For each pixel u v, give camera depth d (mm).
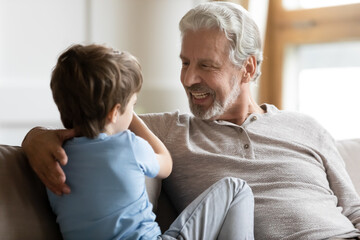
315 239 1497
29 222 1266
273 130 1773
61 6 3592
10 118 3408
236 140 1705
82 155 1253
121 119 1343
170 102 4137
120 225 1235
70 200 1242
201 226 1382
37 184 1351
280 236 1519
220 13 1696
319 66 3689
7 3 3379
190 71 1688
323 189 1673
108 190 1236
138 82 1343
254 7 3688
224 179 1465
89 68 1249
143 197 1304
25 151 1310
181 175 1668
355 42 3467
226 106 1730
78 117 1271
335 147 1870
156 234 1309
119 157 1260
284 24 3818
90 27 3723
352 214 1671
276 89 3889
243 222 1412
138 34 3967
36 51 3508
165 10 4078
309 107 3773
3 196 1249
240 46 1710
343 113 3594
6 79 3393
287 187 1630
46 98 3559
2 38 3373
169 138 1702
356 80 3498
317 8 3639
